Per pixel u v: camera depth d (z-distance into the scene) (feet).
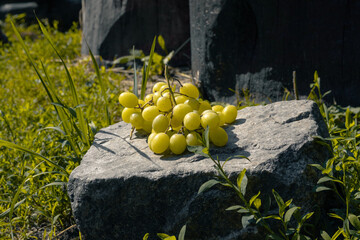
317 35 3.33
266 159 2.13
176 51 5.02
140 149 2.41
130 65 5.27
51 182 2.71
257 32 3.58
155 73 4.99
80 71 4.90
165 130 2.31
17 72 5.37
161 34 5.22
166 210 2.16
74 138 2.89
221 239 2.14
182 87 2.49
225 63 3.78
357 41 3.23
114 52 5.38
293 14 3.38
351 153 2.34
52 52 6.23
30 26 9.76
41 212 2.51
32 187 2.68
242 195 2.05
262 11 3.48
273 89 3.56
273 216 2.00
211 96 3.95
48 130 3.22
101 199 2.18
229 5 3.62
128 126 2.73
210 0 3.71
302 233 2.14
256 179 2.10
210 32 3.77
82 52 6.25
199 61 3.97
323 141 2.23
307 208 2.14
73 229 2.57
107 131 2.69
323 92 3.38
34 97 4.38
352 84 3.28
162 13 5.16
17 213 2.62
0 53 6.64
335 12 3.25
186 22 5.23
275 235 2.00
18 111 3.79
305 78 3.43
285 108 2.50
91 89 4.10
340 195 2.29
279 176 2.11
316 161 2.21
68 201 2.62
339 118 3.14
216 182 1.99
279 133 2.30
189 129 2.25
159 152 2.29
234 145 2.27
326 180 2.06
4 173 2.91
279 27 3.44
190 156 2.25
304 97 3.44
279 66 3.50
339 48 3.28
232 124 2.50
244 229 2.12
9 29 9.20
